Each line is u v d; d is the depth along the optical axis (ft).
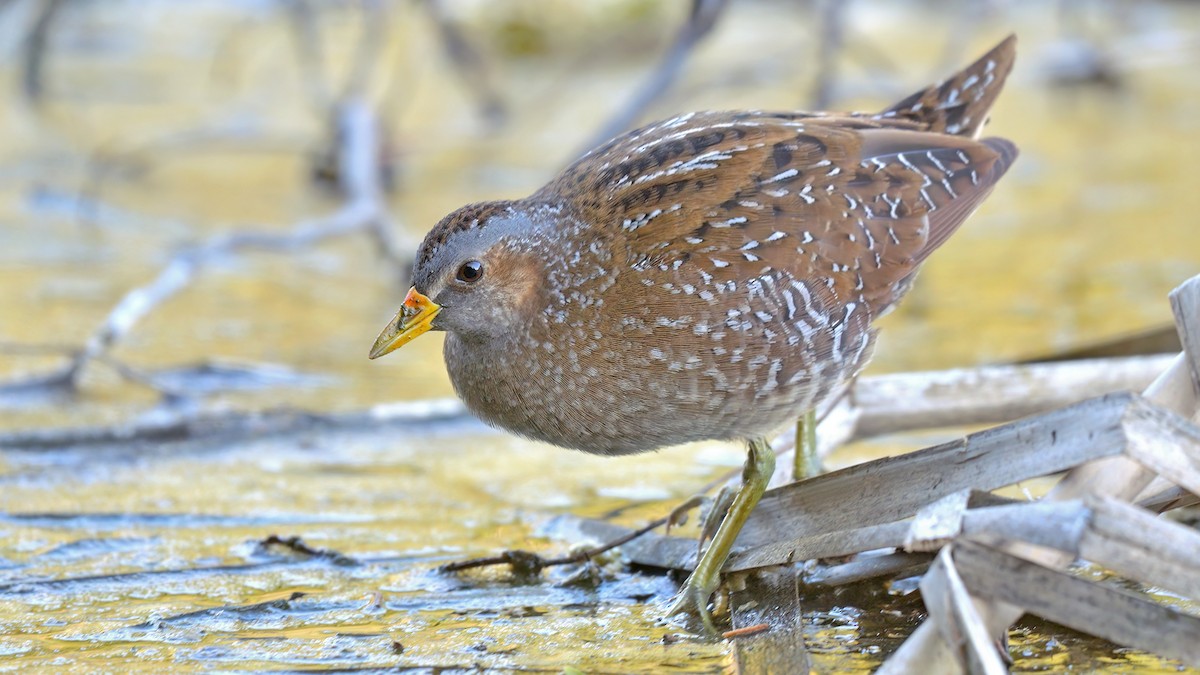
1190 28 80.53
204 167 68.90
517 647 25.64
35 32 71.31
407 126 70.74
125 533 31.96
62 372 41.88
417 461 37.24
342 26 89.20
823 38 61.16
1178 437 22.00
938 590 20.90
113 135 69.97
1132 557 20.72
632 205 28.25
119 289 51.83
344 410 40.78
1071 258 54.13
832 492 26.35
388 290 53.31
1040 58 75.87
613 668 24.68
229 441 38.52
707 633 26.08
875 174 29.35
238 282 53.93
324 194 63.72
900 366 43.68
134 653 25.66
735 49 79.97
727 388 27.81
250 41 87.15
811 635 25.63
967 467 24.22
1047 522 21.09
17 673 24.80
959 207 30.27
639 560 29.60
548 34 82.07
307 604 27.91
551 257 28.40
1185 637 20.98
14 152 68.18
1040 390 33.35
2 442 37.55
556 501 34.12
